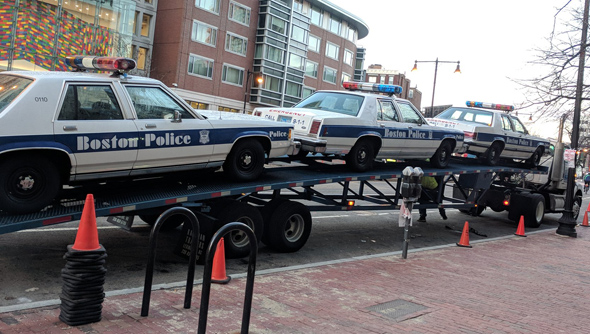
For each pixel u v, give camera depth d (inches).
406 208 369.1
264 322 206.1
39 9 999.0
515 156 597.6
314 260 345.1
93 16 1128.2
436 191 497.4
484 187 552.1
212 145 289.4
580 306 285.9
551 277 358.3
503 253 437.1
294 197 369.1
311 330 202.2
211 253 172.9
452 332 215.6
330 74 2048.5
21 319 185.3
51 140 224.7
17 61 968.9
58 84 232.8
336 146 355.6
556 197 681.6
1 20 949.8
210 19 1480.1
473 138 519.8
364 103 383.6
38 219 221.8
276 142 327.0
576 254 473.1
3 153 211.9
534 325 238.2
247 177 314.5
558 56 456.8
